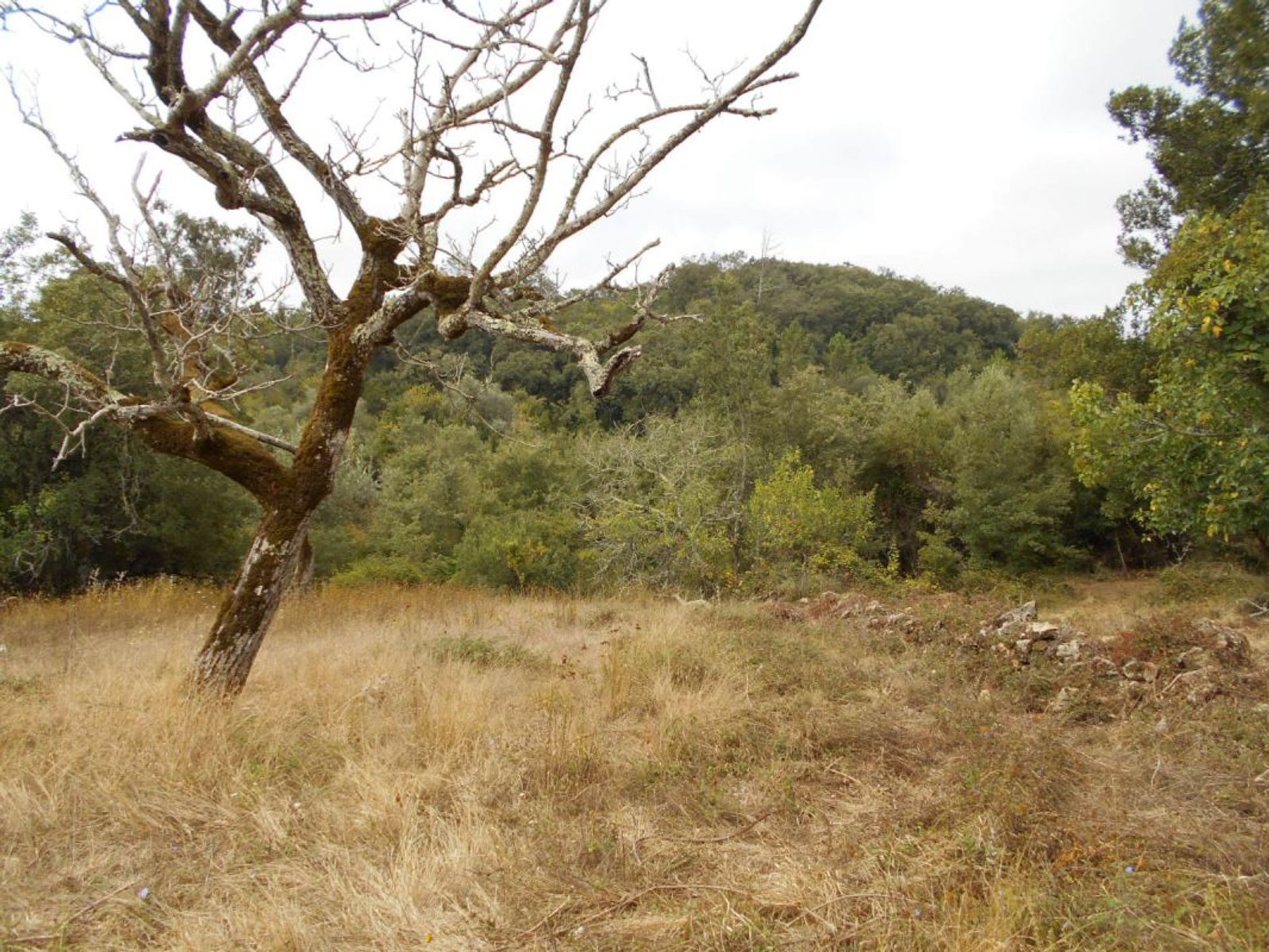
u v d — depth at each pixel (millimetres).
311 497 5699
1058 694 6191
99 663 7266
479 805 4066
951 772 4480
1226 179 16312
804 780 4621
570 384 34562
